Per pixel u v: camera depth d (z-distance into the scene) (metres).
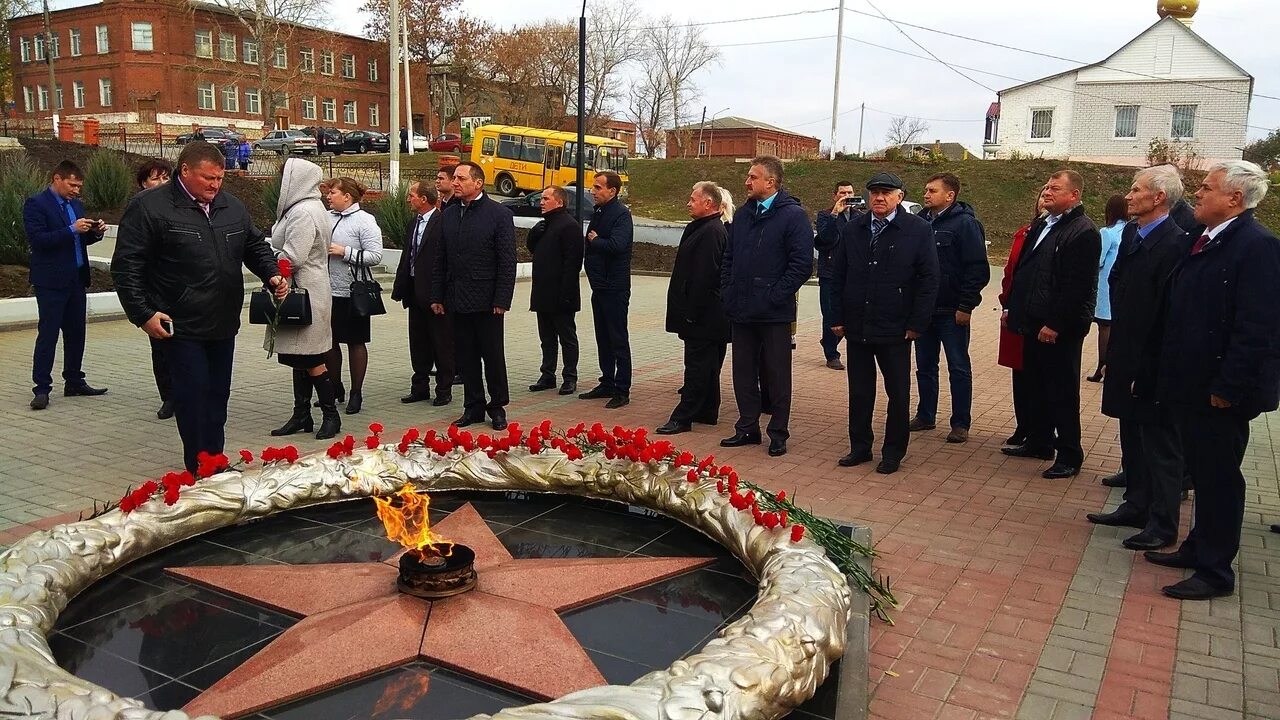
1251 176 3.76
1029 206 29.81
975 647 3.46
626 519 4.35
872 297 5.60
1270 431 7.27
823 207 31.17
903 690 3.14
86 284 7.17
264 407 7.09
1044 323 5.63
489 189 32.47
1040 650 3.45
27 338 9.88
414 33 54.88
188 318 4.72
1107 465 6.03
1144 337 4.47
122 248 4.54
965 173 32.09
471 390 6.57
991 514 5.00
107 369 8.40
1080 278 5.43
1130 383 4.55
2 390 7.45
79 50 52.00
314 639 2.96
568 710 2.27
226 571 3.57
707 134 54.69
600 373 8.97
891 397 5.70
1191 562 4.27
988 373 9.60
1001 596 3.94
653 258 21.38
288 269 5.75
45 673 2.46
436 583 3.29
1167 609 3.83
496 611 3.21
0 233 12.34
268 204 19.97
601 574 3.60
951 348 6.55
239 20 49.84
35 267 6.84
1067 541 4.62
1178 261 4.32
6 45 50.41
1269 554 4.51
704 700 2.38
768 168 5.91
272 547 3.88
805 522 3.89
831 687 2.91
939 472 5.80
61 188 6.89
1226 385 3.73
